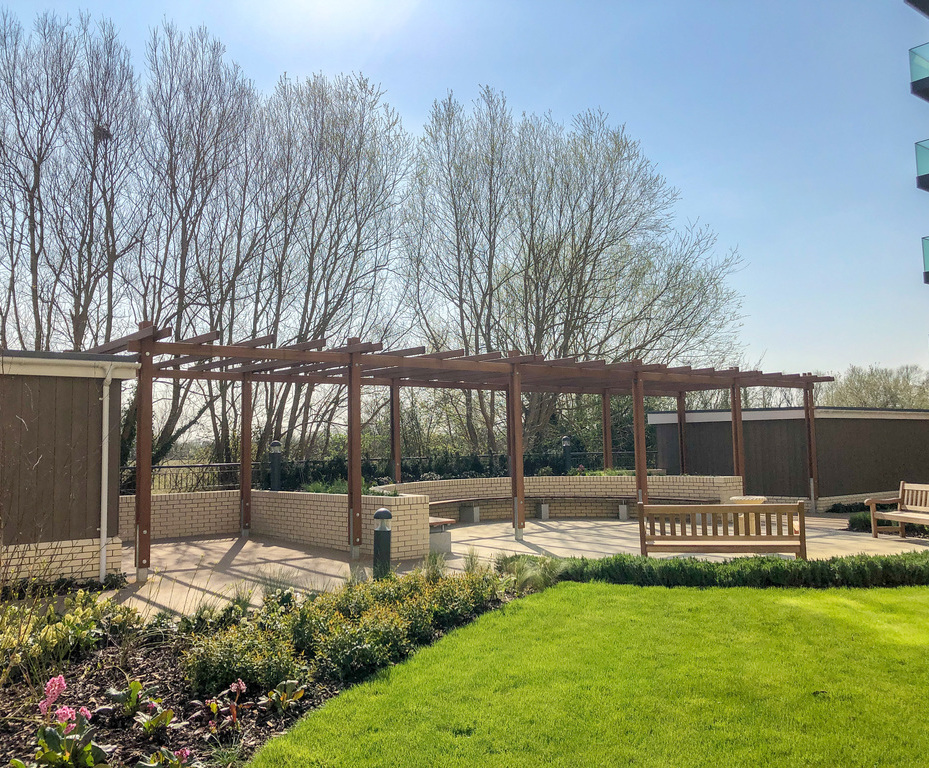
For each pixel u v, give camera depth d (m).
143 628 5.48
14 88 16.53
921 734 3.92
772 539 8.37
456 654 5.36
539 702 4.41
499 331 24.41
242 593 6.54
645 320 24.66
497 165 23.36
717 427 19.17
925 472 20.17
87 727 3.49
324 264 21.03
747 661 5.04
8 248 16.70
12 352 8.05
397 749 3.82
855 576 7.40
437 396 24.62
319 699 4.55
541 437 24.77
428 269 24.19
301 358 10.44
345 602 6.28
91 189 17.48
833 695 4.43
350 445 10.73
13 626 4.86
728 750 3.79
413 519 10.66
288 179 20.14
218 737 3.95
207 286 18.89
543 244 23.88
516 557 8.48
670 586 7.61
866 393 36.59
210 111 18.72
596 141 23.70
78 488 8.60
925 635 5.55
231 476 14.98
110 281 17.78
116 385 9.09
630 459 21.56
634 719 4.17
